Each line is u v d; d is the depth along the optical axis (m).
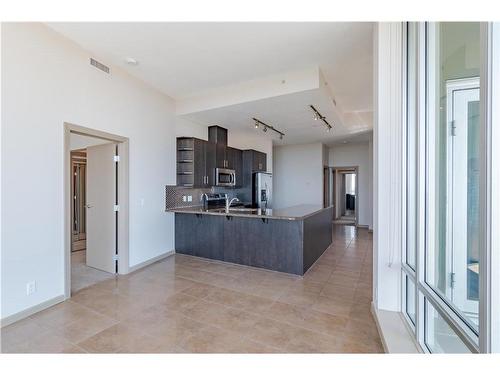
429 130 1.88
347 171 10.19
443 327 1.75
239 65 3.51
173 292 3.10
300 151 8.33
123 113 3.73
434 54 1.86
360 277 3.62
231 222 4.28
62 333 2.22
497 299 1.01
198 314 2.56
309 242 4.01
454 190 1.65
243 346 2.04
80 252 5.16
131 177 3.88
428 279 1.85
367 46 3.04
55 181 2.80
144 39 2.92
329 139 7.50
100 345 2.05
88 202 4.18
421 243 1.88
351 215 10.98
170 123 4.76
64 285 2.87
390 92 2.34
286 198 8.53
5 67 2.37
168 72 3.74
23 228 2.50
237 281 3.47
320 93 3.74
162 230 4.57
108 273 3.82
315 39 2.90
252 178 6.76
